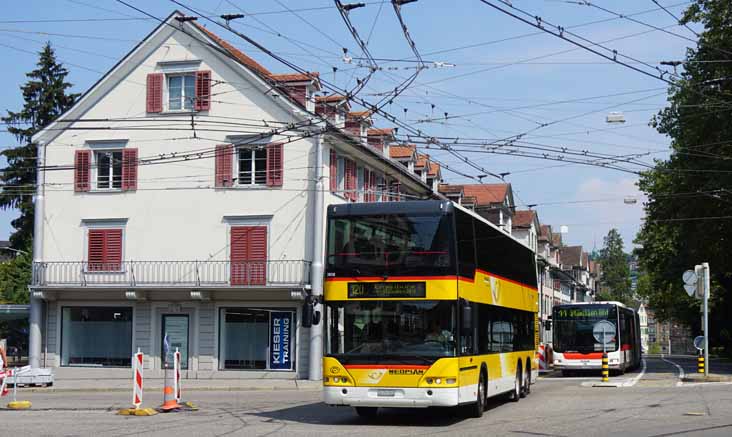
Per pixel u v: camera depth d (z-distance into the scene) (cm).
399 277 1889
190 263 3900
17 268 5962
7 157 6050
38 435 1600
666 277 5034
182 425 1802
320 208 3759
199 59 3947
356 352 1883
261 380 3656
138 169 4009
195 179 3944
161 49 3994
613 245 14800
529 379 2753
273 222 3831
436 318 1862
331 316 1917
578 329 4150
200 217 3922
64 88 6222
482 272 2125
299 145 3809
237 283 3800
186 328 3900
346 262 1923
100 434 1617
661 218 4503
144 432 1653
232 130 3894
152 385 3441
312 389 3316
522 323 2675
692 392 2630
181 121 3950
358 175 4347
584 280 12531
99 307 3994
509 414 2091
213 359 3841
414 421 1947
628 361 4444
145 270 3944
